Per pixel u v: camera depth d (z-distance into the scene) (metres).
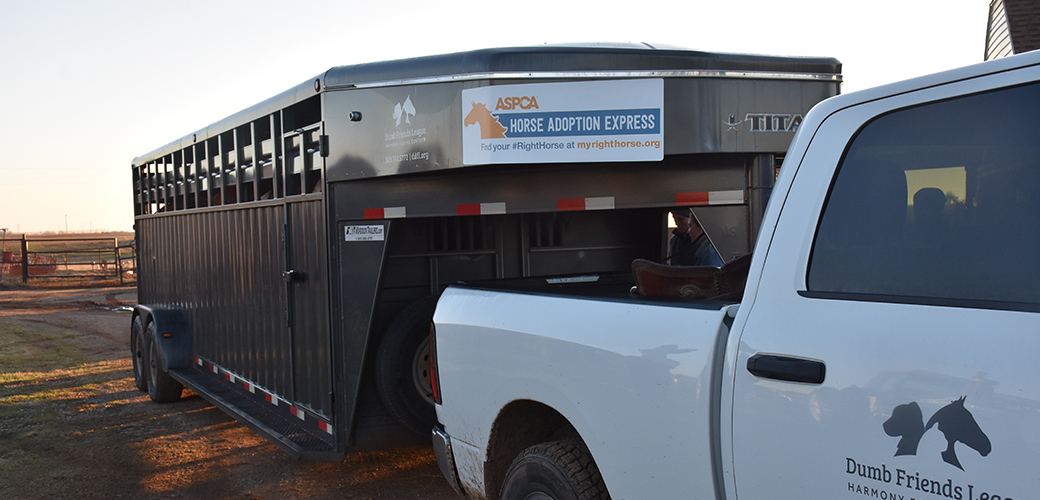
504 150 3.93
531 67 3.90
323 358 5.02
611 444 2.60
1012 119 1.81
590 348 2.70
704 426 2.24
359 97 4.59
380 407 4.97
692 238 5.82
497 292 3.41
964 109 1.90
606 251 5.93
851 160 2.10
